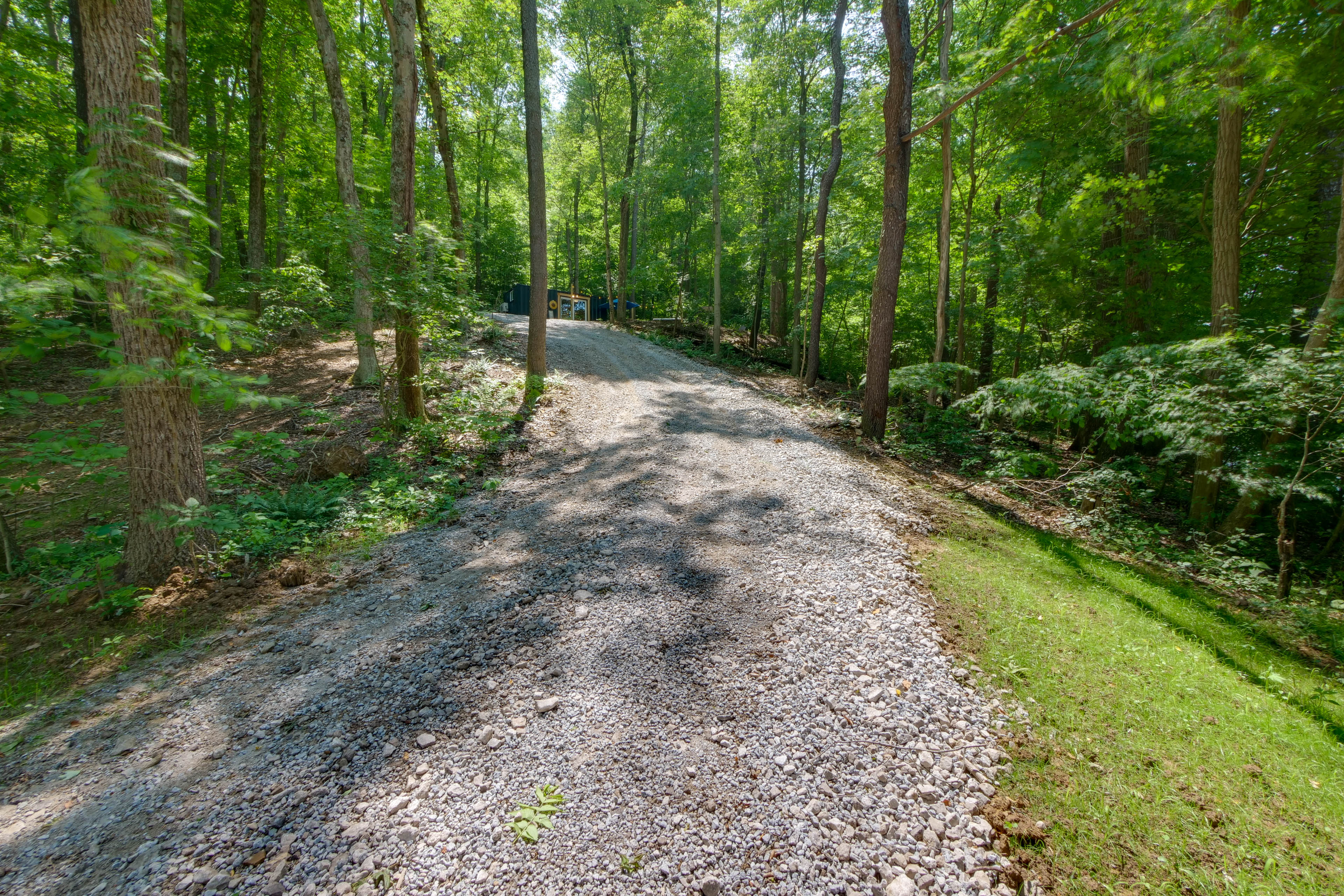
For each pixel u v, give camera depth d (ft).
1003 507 26.08
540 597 14.89
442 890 7.34
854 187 48.67
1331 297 19.47
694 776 9.23
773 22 55.26
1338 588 21.33
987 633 14.07
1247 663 14.61
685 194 73.97
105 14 12.71
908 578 16.40
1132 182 31.01
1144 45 19.30
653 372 50.31
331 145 58.59
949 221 40.98
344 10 51.78
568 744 9.84
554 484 25.20
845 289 59.41
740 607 14.32
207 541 17.10
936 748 10.11
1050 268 34.47
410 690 11.30
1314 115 24.76
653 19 65.57
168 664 12.52
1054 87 30.30
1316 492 19.06
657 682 11.47
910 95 30.78
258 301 44.62
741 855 7.92
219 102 52.42
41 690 11.78
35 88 39.78
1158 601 17.51
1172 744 10.61
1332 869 8.11
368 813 8.49
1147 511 29.35
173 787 9.06
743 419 36.01
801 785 9.11
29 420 27.96
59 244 9.18
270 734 10.19
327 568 17.28
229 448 17.49
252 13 42.88
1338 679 14.39
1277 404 19.40
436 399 35.86
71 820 8.45
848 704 11.02
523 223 121.60
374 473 25.84
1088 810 9.04
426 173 51.70
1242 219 30.94
